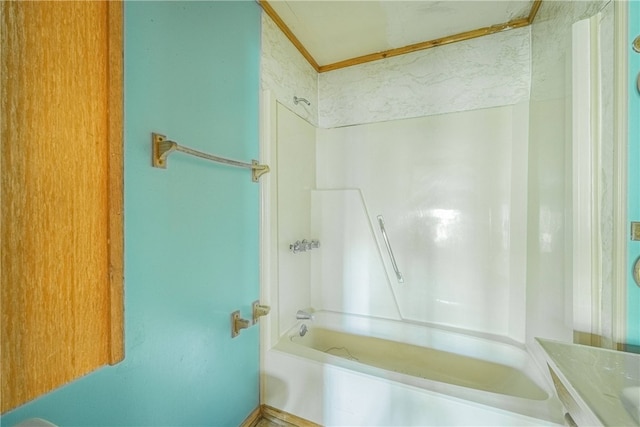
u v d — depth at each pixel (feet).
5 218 1.68
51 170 1.90
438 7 4.58
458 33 5.28
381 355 5.72
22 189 1.75
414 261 5.75
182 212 3.07
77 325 2.10
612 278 2.81
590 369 2.41
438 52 5.53
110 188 2.27
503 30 5.03
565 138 3.43
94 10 2.13
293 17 4.85
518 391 4.40
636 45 2.64
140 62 2.56
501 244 5.10
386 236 5.96
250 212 4.31
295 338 5.39
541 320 4.19
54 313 1.95
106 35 2.22
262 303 4.61
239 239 4.06
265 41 4.62
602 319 2.94
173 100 2.93
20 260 1.76
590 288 3.01
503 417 3.26
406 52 5.76
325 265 6.41
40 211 1.85
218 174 3.63
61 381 2.00
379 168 6.04
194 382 3.26
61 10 1.93
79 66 2.05
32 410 1.84
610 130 2.83
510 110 5.00
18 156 1.73
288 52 5.30
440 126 5.54
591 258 3.01
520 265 4.89
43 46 1.84
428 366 5.34
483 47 5.20
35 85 1.80
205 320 3.43
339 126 6.39
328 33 5.30
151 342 2.72
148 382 2.70
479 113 5.24
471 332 5.24
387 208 5.96
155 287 2.75
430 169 5.62
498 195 5.11
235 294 3.97
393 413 3.78
